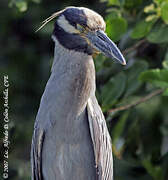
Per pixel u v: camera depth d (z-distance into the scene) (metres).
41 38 14.51
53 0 13.91
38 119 8.89
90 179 8.96
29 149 13.26
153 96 10.62
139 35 10.20
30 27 14.42
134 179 11.22
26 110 13.84
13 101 13.81
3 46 14.62
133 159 11.20
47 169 8.95
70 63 8.73
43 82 14.10
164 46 11.03
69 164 8.85
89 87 8.80
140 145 11.04
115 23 10.15
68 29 8.66
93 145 8.77
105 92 10.43
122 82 10.43
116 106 10.57
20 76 14.14
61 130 8.77
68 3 13.62
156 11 10.17
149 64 11.16
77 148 8.81
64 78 8.75
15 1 11.51
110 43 8.55
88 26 8.60
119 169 11.16
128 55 11.08
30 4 13.93
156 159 11.09
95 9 13.01
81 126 8.79
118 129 10.69
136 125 10.86
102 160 8.94
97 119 8.84
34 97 14.05
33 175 9.18
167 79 9.82
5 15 14.48
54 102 8.77
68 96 8.73
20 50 14.53
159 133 10.90
